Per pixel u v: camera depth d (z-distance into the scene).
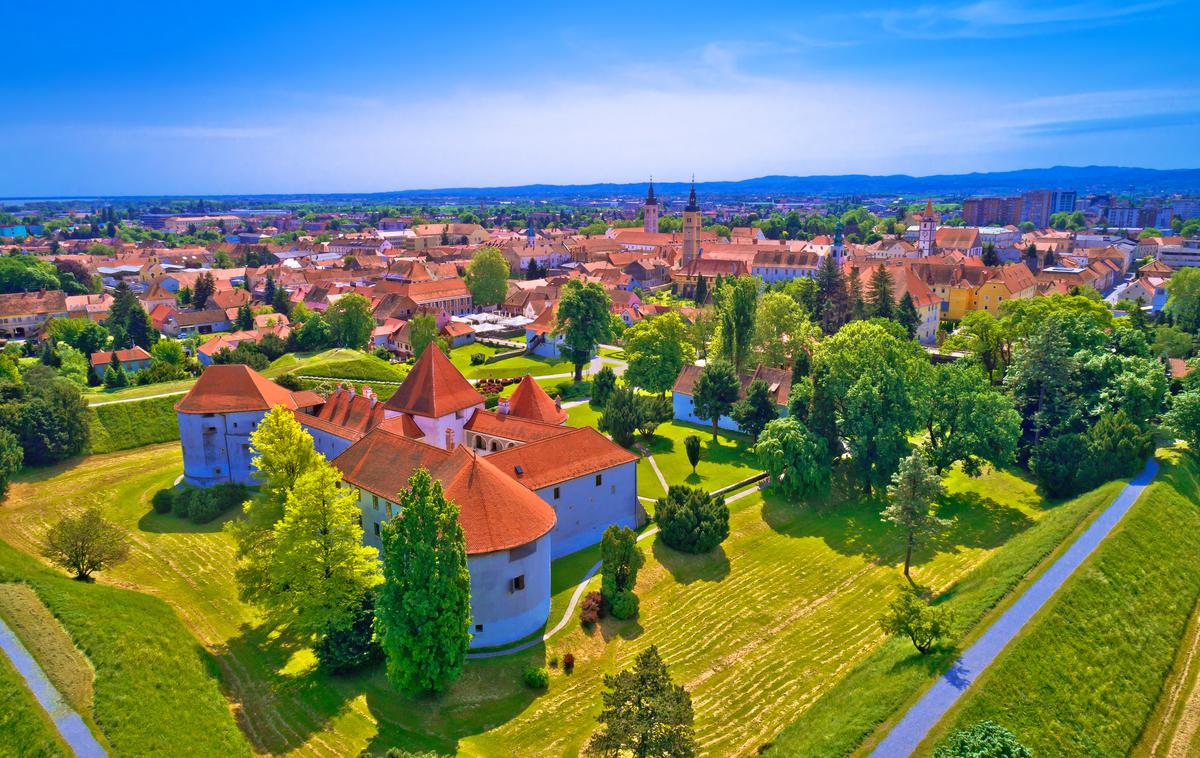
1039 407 99.25
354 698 51.12
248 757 44.97
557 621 60.75
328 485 56.09
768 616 63.03
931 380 90.69
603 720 42.06
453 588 49.56
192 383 120.56
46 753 40.69
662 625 61.41
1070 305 127.44
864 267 191.50
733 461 97.00
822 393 89.75
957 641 54.25
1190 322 155.38
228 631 59.72
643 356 118.62
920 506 68.88
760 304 127.50
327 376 130.38
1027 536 73.38
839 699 50.59
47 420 93.31
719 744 48.09
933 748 43.69
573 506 72.75
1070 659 53.78
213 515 79.81
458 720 49.47
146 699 46.84
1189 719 51.97
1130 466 85.56
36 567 62.81
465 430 85.75
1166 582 66.31
